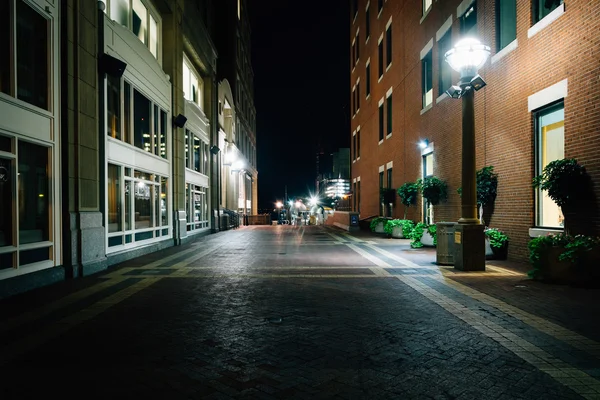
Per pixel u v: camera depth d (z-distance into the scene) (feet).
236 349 14.98
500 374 12.61
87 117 32.60
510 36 38.68
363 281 28.09
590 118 28.04
